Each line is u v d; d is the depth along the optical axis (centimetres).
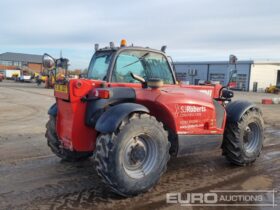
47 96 2081
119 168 406
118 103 451
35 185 461
